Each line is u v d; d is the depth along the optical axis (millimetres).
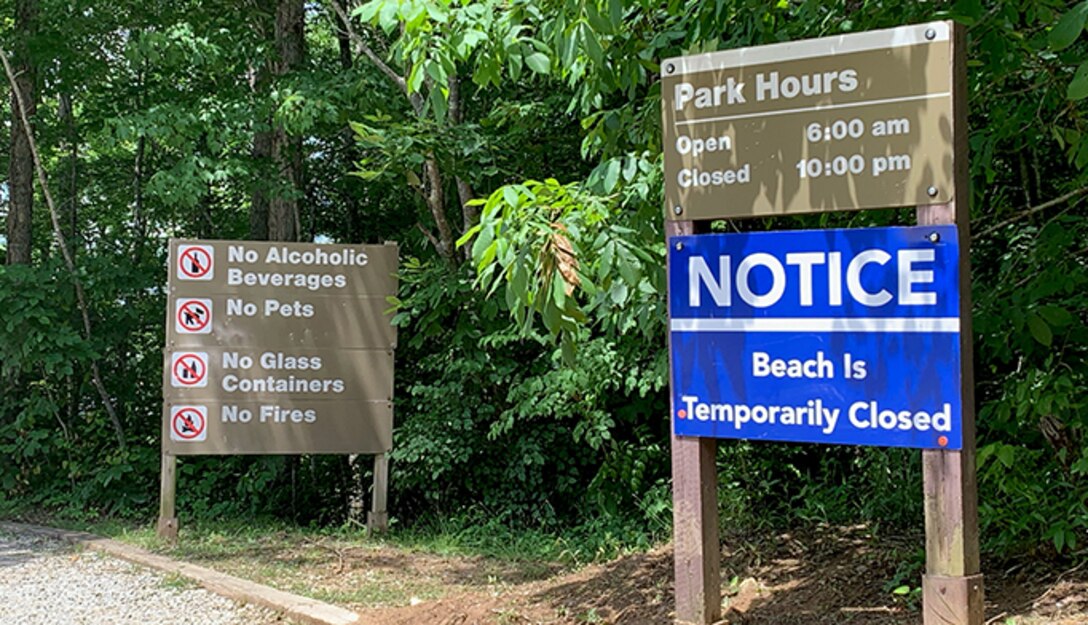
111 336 13523
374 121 10156
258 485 11695
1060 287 5418
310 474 12859
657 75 7062
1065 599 5105
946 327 4074
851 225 6102
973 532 4082
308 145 14336
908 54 4172
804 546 6984
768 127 4465
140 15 13070
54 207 14266
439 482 10688
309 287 9867
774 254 4453
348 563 8508
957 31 4125
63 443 12617
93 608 7180
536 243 4766
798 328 4395
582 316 4848
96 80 14125
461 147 9641
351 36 11258
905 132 4172
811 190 4367
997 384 6816
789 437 4406
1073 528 5527
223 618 6887
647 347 8555
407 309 10477
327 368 9859
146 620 6832
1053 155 6895
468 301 9969
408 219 14539
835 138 4316
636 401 9523
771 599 5941
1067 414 5492
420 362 11125
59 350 12555
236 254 9750
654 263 5496
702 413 4625
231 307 9734
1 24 14656
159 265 15297
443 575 8031
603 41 5789
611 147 6418
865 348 4242
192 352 9656
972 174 5715
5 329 12273
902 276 4168
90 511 11945
